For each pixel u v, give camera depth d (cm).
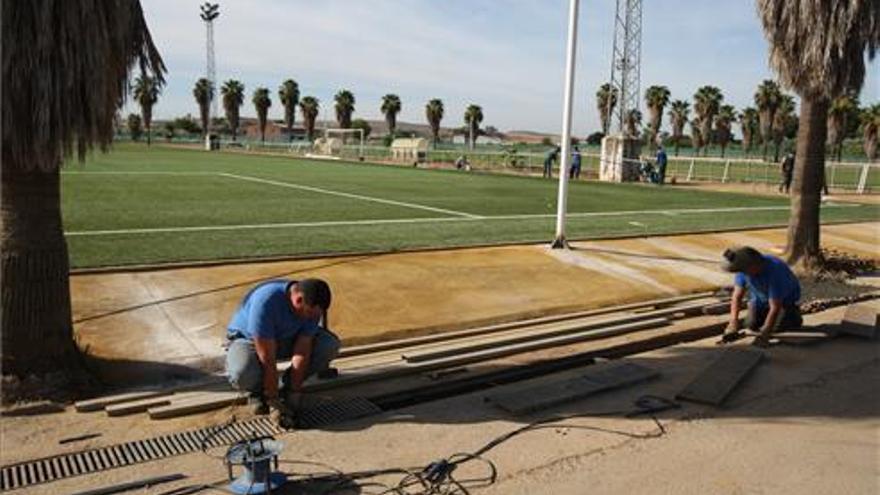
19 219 539
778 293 773
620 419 560
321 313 544
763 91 7125
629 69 3600
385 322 784
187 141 8269
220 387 588
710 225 1670
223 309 776
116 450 477
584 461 483
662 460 488
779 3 1139
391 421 545
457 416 559
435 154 4900
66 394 549
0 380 529
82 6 496
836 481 464
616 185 3016
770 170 4172
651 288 1017
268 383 530
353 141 6638
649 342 789
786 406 600
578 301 923
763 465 484
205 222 1400
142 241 1136
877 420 572
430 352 688
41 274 548
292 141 7356
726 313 921
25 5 479
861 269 1262
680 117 9162
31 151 503
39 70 486
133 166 3300
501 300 898
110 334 683
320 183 2569
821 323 881
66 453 469
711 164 4697
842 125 5575
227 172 3038
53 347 559
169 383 595
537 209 1878
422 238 1288
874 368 711
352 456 481
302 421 535
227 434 507
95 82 511
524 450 498
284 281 551
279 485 429
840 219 1920
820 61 1096
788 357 743
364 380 621
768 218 1867
